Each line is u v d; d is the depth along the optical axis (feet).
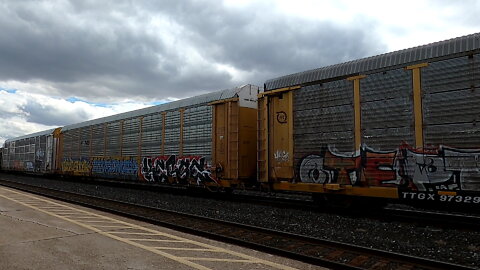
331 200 35.99
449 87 26.96
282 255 21.22
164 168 57.77
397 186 29.22
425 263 18.75
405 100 29.30
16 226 27.71
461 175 25.82
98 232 26.37
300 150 36.68
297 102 37.45
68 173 88.94
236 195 51.75
